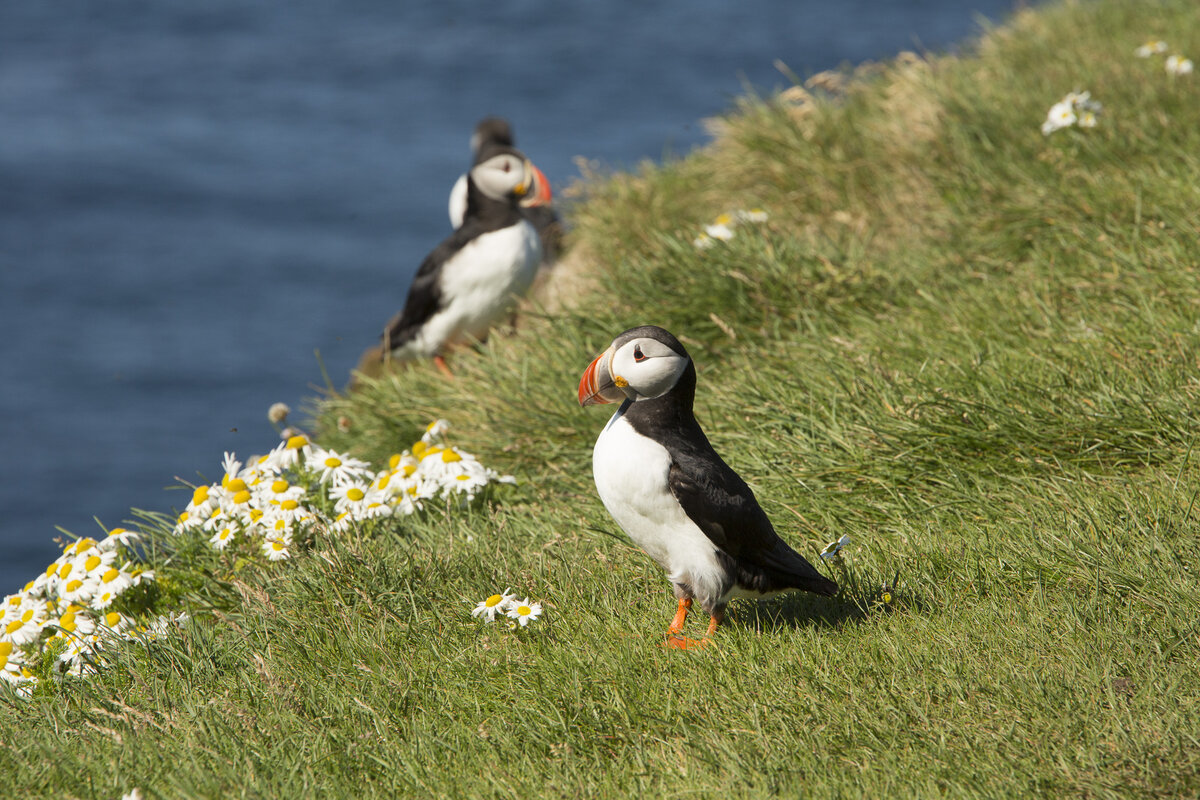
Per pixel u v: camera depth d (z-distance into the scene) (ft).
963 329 33.78
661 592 25.53
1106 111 44.62
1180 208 36.96
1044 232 39.42
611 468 22.50
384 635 24.32
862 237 44.29
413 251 146.10
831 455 29.60
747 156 51.88
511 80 204.95
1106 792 17.60
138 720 22.07
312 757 20.67
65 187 164.86
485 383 39.06
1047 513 25.75
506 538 28.60
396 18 258.16
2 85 216.33
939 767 18.56
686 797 18.78
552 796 19.16
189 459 102.78
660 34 224.74
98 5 279.49
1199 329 30.30
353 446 40.88
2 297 130.93
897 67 57.57
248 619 25.62
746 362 35.88
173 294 134.00
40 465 101.45
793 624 23.81
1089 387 29.40
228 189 165.78
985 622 22.54
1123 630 21.59
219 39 249.75
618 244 50.03
